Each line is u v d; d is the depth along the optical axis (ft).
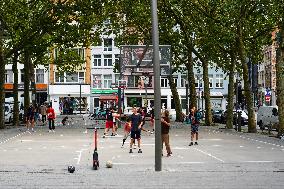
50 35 156.15
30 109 143.13
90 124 179.11
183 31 164.66
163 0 158.81
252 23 136.56
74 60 195.72
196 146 90.48
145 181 47.80
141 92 304.30
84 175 52.54
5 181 48.32
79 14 150.51
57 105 312.29
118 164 63.05
